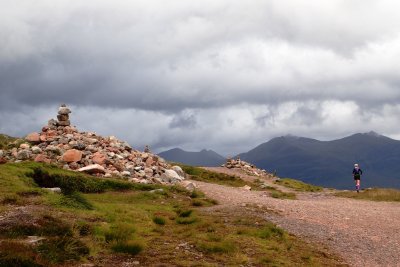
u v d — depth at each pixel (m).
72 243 15.66
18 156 39.94
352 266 18.34
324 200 42.53
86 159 40.91
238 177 62.78
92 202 25.56
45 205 22.17
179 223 23.11
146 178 41.19
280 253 18.41
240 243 19.06
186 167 62.66
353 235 24.08
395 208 35.47
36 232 16.55
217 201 33.19
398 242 23.22
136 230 19.48
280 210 29.83
